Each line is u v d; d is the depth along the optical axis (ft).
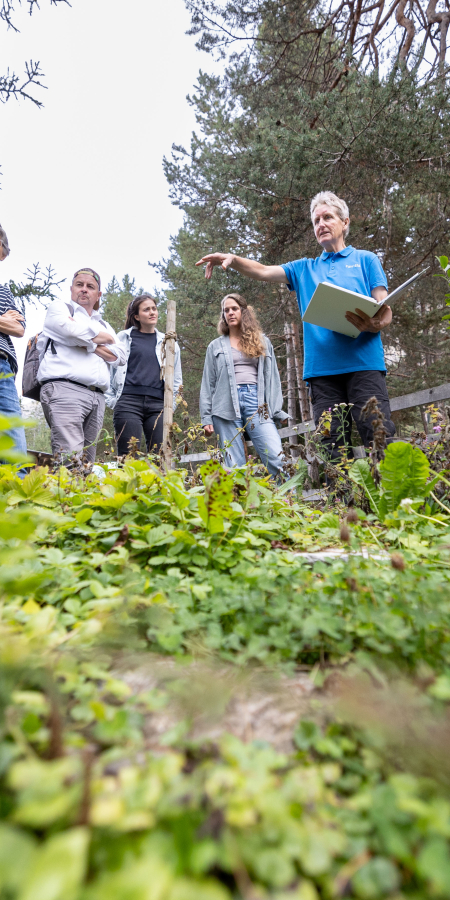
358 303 10.31
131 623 3.68
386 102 25.02
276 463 13.15
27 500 6.56
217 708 2.70
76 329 12.69
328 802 2.31
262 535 6.43
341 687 2.90
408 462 7.52
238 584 4.41
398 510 6.79
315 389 12.04
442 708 2.66
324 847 1.94
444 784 2.29
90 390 13.33
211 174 35.55
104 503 6.20
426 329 37.99
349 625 3.54
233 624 3.96
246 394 14.12
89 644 3.32
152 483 6.96
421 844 2.04
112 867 1.80
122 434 15.38
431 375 39.06
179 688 2.86
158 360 15.87
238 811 1.98
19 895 1.54
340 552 6.07
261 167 29.60
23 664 2.71
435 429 9.61
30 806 1.83
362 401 11.10
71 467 9.68
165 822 1.99
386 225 30.58
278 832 1.96
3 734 2.38
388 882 1.88
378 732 2.52
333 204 12.31
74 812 1.92
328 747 2.56
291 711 2.95
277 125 28.91
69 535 5.88
